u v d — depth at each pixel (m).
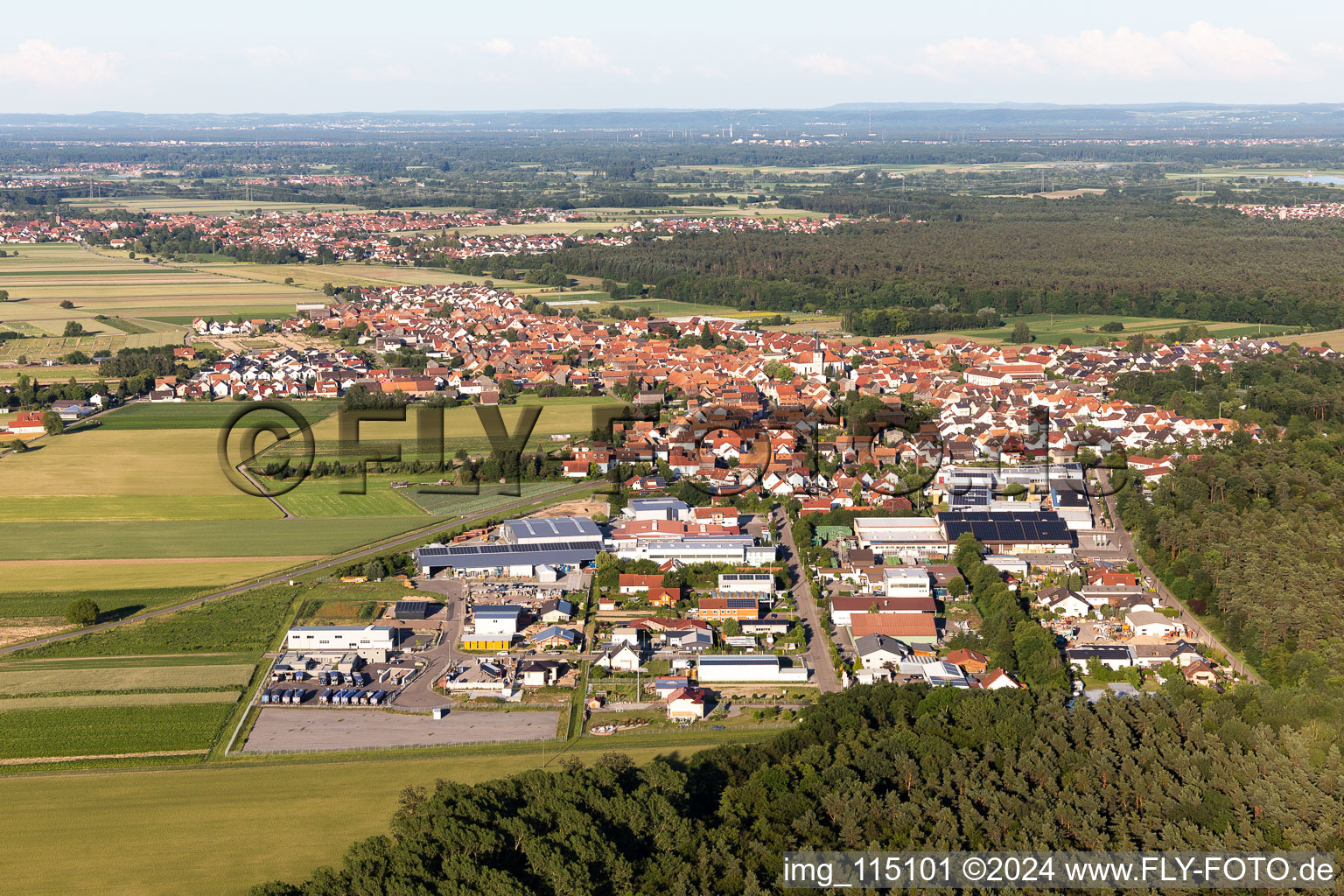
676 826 189.38
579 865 176.38
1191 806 195.88
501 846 183.38
